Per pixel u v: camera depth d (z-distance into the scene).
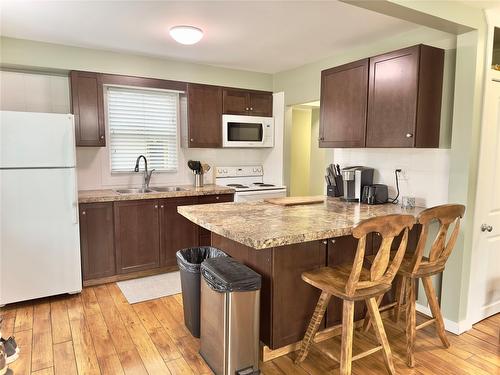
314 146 5.41
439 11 2.17
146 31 3.06
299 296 2.19
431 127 2.59
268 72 4.73
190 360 2.22
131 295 3.22
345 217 2.37
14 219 2.87
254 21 2.80
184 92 4.18
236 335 1.95
